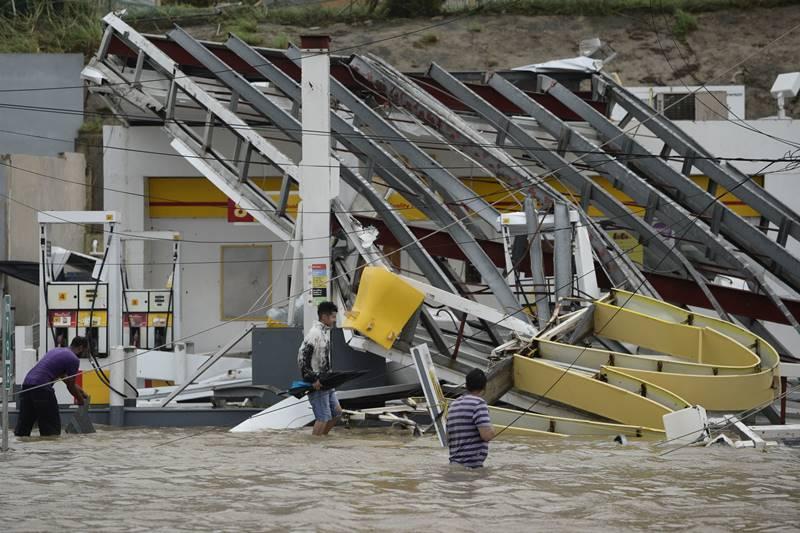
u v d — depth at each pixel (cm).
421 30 6825
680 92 5600
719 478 1972
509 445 2441
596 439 2552
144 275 4847
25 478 1998
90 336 3244
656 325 3064
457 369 3138
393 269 3678
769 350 2956
